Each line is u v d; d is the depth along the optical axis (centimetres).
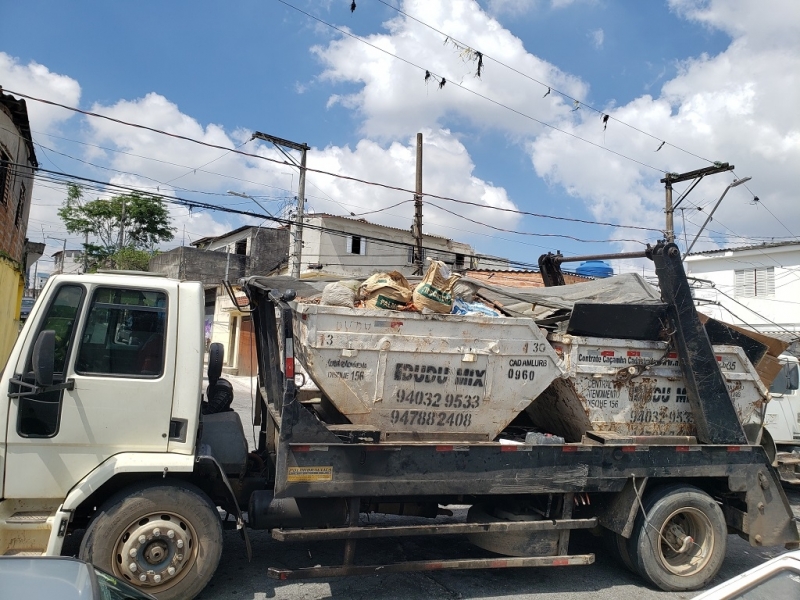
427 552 586
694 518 552
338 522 468
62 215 3766
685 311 555
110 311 446
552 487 500
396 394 485
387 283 506
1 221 1223
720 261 2967
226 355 2861
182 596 431
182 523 436
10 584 222
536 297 596
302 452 440
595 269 2039
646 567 526
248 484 514
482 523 499
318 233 3075
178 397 451
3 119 1188
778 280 2775
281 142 2145
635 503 525
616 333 548
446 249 3522
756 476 564
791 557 246
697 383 552
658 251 561
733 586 239
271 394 569
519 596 505
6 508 415
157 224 3950
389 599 484
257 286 594
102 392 434
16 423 416
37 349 393
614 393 550
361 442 461
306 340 463
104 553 414
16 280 1365
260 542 595
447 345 494
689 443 553
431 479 467
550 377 522
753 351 625
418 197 2102
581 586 536
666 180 2183
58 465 423
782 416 938
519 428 623
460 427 505
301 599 474
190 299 463
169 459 437
